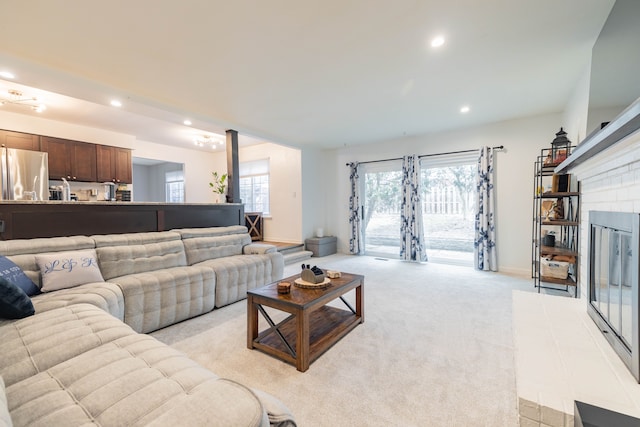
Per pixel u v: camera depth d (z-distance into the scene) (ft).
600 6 6.03
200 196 23.29
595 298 5.95
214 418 2.31
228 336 7.68
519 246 14.15
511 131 14.17
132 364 3.61
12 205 8.00
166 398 2.91
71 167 15.42
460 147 15.67
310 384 5.58
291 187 20.17
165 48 7.64
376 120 14.12
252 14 6.31
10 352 4.00
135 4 5.92
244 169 23.11
